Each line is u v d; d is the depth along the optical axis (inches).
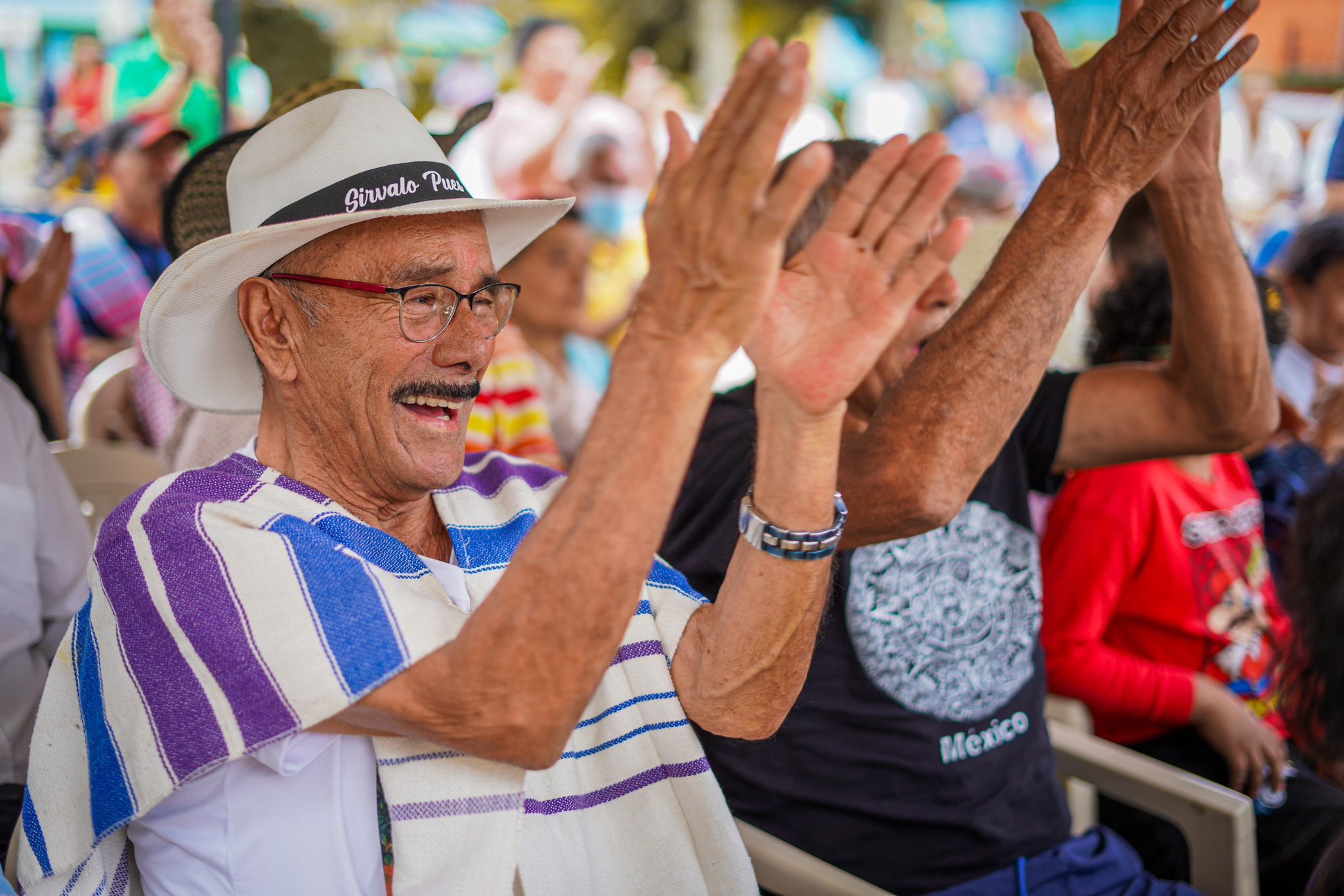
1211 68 56.7
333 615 47.2
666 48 384.8
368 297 51.7
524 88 267.7
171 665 48.5
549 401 146.5
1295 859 95.7
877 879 74.3
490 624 42.5
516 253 67.6
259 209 54.1
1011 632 77.8
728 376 200.1
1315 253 148.5
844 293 43.0
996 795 76.4
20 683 84.2
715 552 71.6
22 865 53.7
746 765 74.5
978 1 368.5
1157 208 71.5
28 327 130.2
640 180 260.5
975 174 249.6
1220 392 74.7
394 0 309.7
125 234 182.2
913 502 60.0
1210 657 102.3
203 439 92.0
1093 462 81.7
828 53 379.2
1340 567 91.3
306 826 51.1
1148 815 97.8
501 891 50.4
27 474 87.4
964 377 59.9
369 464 54.0
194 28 213.6
